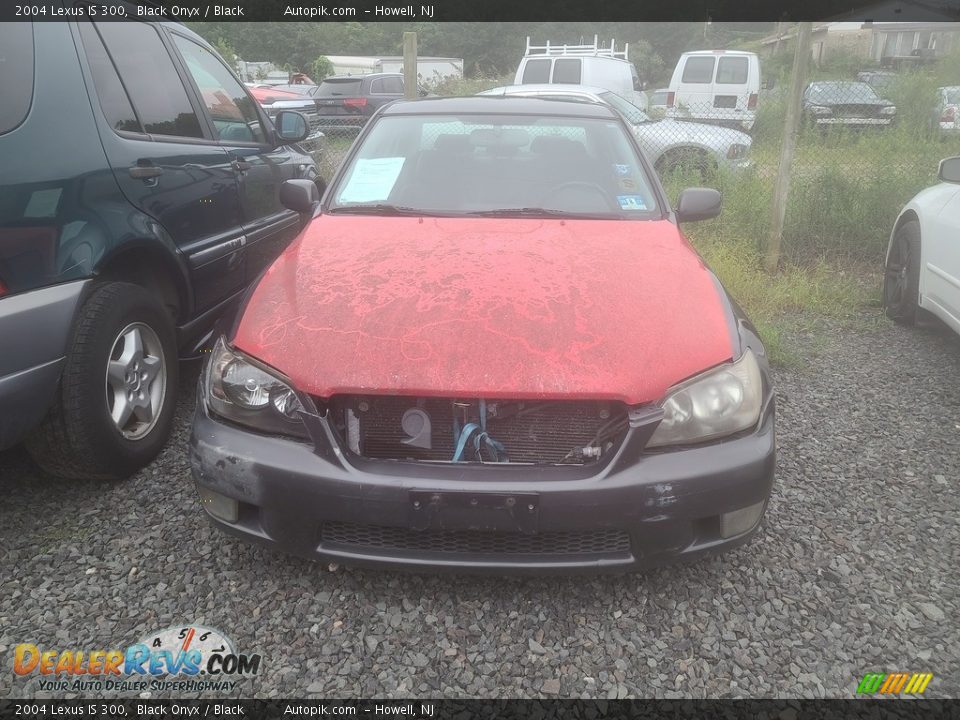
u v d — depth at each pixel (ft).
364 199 11.30
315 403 7.25
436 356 7.31
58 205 8.50
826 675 7.10
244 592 8.02
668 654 7.32
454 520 7.02
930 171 23.99
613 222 10.66
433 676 7.00
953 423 12.48
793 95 19.83
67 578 8.15
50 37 9.13
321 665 7.10
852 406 13.14
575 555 7.39
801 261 21.85
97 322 9.07
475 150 11.93
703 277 9.15
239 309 8.57
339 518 7.16
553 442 7.34
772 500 10.00
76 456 9.15
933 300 15.44
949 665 7.24
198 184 11.80
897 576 8.52
